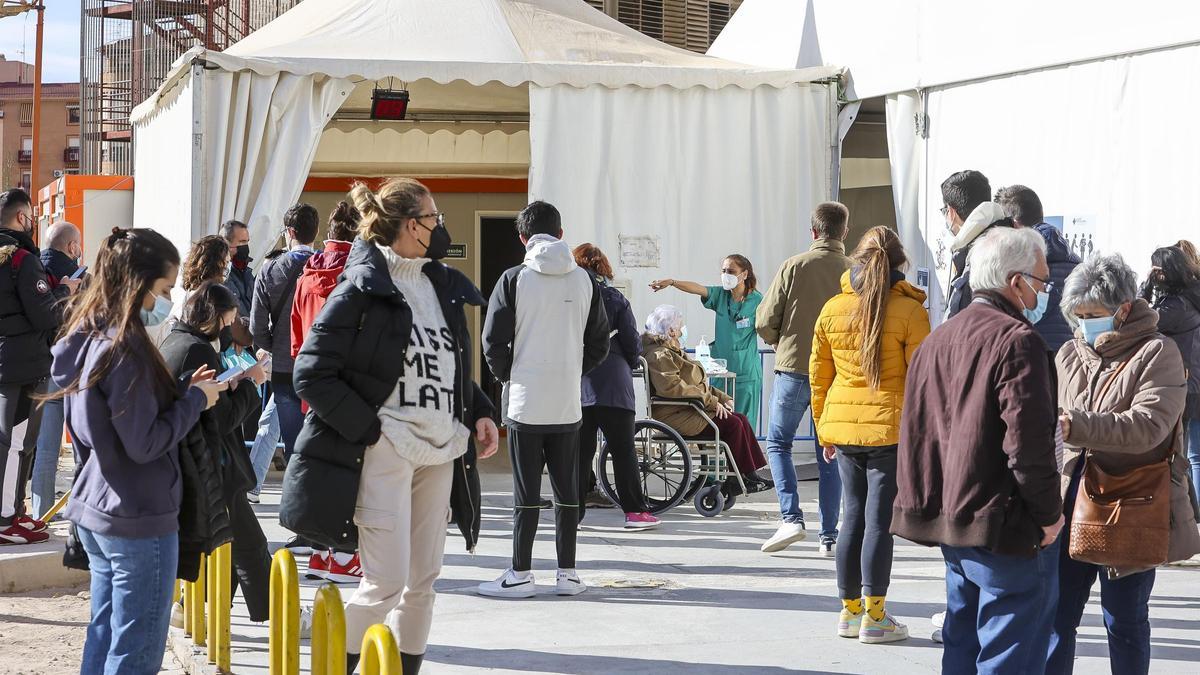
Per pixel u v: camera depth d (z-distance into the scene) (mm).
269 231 10672
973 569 4070
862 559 5879
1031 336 3904
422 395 4387
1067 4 9438
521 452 6770
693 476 9938
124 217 15766
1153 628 6137
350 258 4395
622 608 6609
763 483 9633
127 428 3928
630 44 12234
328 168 15391
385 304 4316
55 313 7633
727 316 10562
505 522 9141
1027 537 3916
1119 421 4297
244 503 5477
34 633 6480
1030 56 9727
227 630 5203
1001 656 4027
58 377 4055
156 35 20594
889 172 13898
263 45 11461
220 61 10500
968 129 10477
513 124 15570
